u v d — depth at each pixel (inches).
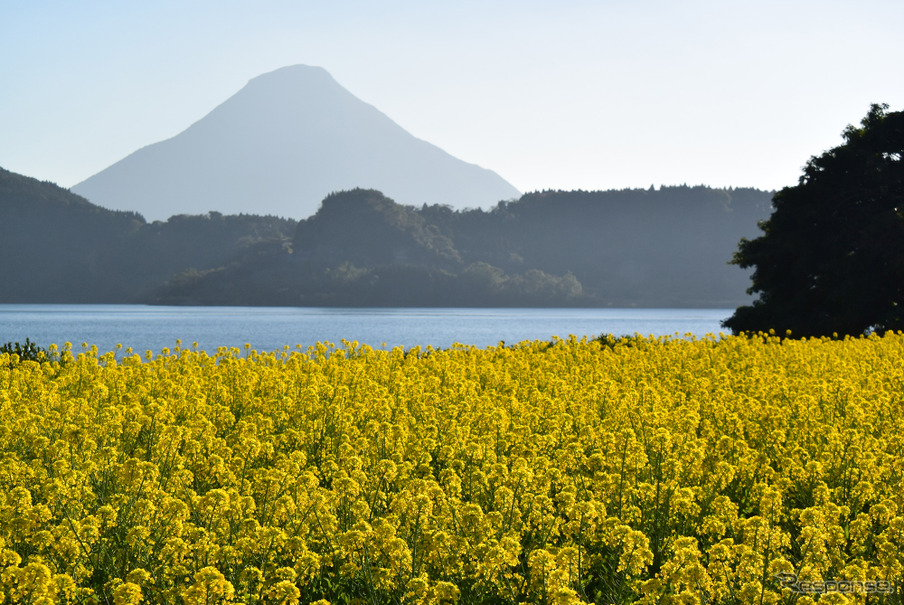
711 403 554.3
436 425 495.2
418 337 3814.0
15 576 259.9
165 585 279.7
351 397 588.4
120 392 612.4
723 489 414.3
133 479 343.6
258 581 276.5
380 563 290.5
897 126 2161.7
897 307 2026.3
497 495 341.4
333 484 341.1
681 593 263.7
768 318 2094.0
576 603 261.0
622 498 359.9
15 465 361.1
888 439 474.6
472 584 290.7
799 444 492.1
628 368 783.7
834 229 2107.5
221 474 385.7
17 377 634.8
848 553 330.3
